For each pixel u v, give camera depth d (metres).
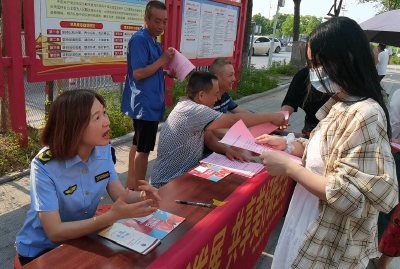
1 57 3.41
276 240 3.04
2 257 2.46
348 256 1.36
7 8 3.35
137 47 3.08
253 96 9.00
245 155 2.46
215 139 2.54
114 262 1.19
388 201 1.18
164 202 1.68
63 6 3.76
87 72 4.25
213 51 7.03
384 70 9.20
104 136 1.44
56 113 1.38
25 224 1.55
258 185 1.94
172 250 1.23
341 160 1.24
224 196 1.80
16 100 3.66
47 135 1.41
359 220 1.36
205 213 1.60
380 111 1.22
